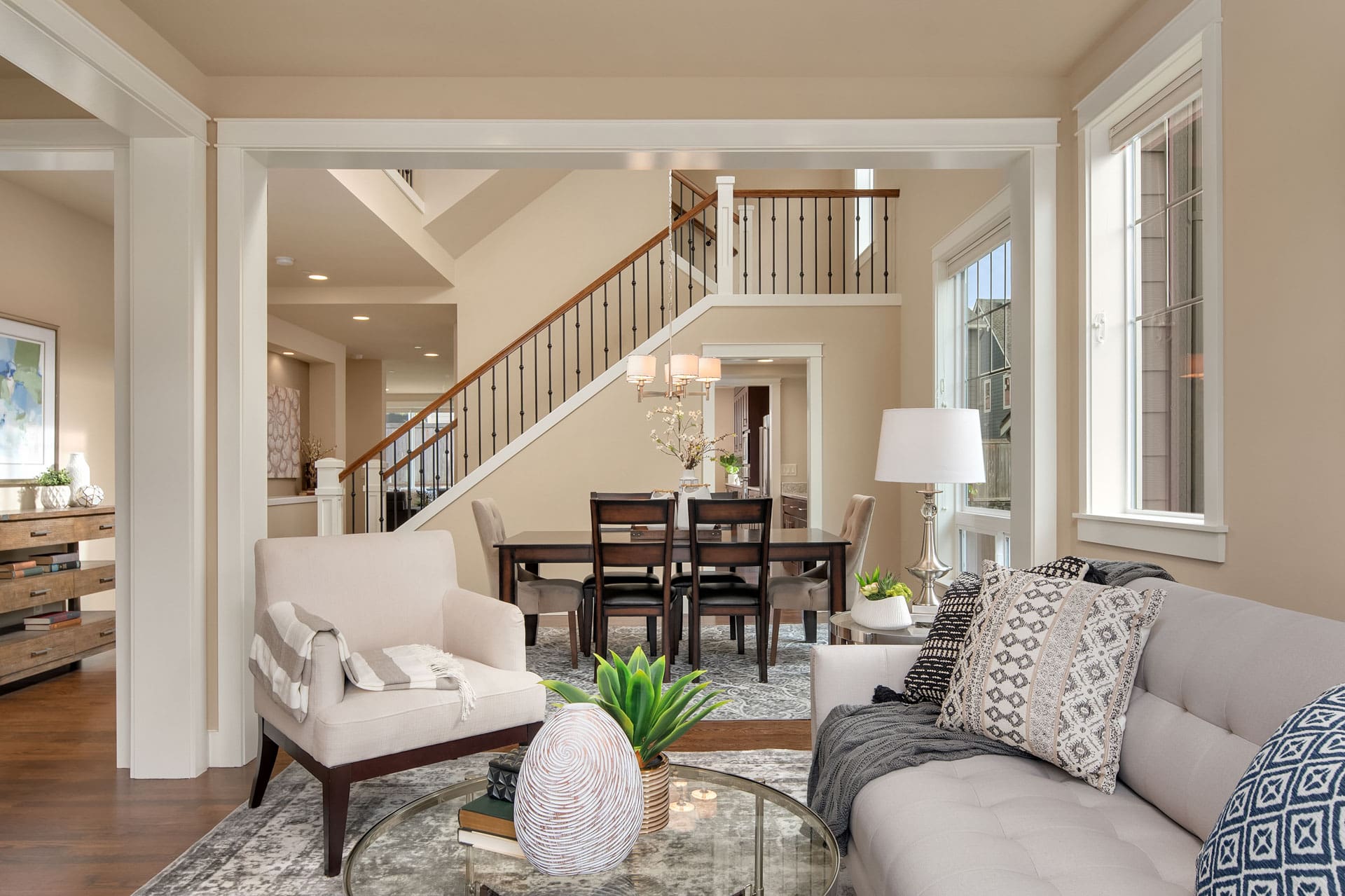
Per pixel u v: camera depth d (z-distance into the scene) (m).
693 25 3.03
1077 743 1.89
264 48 3.18
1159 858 1.52
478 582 6.28
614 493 6.08
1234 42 2.42
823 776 2.18
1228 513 2.44
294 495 8.88
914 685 2.38
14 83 3.33
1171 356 3.00
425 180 6.52
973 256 5.15
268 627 2.70
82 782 3.11
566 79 3.47
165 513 3.21
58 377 5.33
